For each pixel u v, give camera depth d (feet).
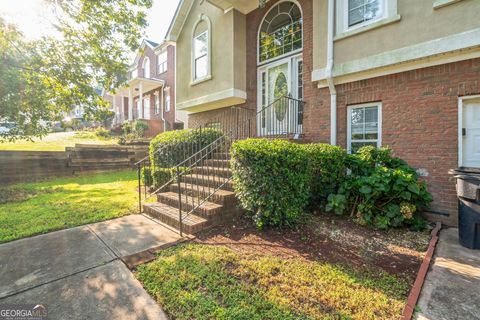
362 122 17.29
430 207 14.24
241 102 26.68
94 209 16.28
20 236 11.85
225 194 13.78
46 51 21.29
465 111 13.53
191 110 31.81
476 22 12.57
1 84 19.42
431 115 14.30
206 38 27.84
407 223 13.16
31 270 8.87
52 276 8.50
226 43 25.26
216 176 17.20
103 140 46.96
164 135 23.43
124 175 31.32
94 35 22.63
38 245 10.96
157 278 8.30
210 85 27.17
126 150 35.86
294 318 6.45
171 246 10.78
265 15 24.66
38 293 7.58
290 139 18.43
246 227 12.84
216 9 26.32
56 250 10.44
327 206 14.17
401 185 12.89
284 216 12.66
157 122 55.21
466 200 10.67
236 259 9.50
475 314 6.45
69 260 9.59
